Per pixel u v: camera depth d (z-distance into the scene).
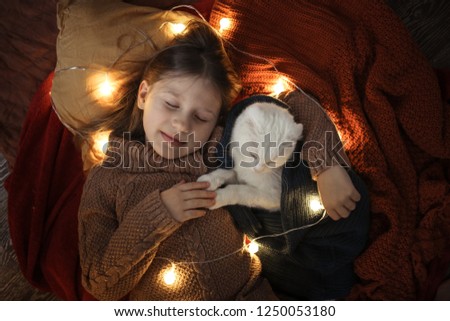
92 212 1.45
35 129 1.71
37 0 1.87
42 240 1.66
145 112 1.46
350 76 1.59
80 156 1.72
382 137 1.57
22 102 1.80
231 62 1.64
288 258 1.55
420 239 1.54
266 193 1.42
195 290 1.43
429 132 1.55
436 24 1.86
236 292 1.49
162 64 1.46
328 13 1.59
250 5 1.65
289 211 1.45
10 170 1.80
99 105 1.61
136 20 1.62
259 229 1.50
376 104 1.56
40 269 1.69
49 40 1.84
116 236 1.38
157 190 1.38
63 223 1.64
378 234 1.56
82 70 1.59
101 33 1.60
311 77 1.59
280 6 1.63
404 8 1.88
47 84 1.73
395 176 1.58
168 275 1.42
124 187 1.45
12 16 1.84
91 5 1.62
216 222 1.46
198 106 1.43
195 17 1.69
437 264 1.55
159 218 1.35
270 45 1.64
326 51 1.61
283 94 1.58
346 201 1.46
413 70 1.54
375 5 1.55
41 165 1.69
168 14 1.65
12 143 1.78
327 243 1.51
